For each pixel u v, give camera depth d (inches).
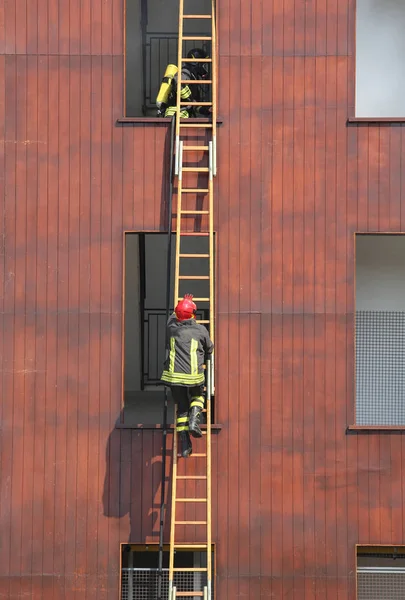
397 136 916.0
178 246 880.9
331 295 906.7
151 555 984.3
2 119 913.5
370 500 893.8
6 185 910.4
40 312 904.9
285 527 892.6
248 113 917.2
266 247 909.8
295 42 920.3
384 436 899.4
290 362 903.1
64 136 914.7
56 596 888.9
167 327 853.2
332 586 888.3
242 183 912.3
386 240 1058.1
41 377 901.2
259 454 896.9
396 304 1053.8
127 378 1259.2
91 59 917.8
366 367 976.3
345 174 912.3
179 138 917.2
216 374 902.4
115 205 911.0
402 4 1061.1
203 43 1149.7
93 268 908.0
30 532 892.0
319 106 917.2
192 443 898.7
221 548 890.1
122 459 898.1
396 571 911.7
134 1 1126.4
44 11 919.0
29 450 897.5
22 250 908.0
